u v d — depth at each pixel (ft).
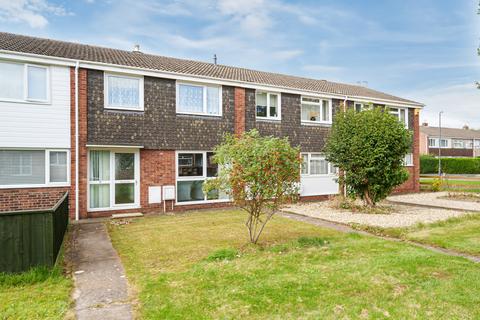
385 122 39.06
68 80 35.22
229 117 45.55
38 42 41.52
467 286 14.90
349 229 29.07
